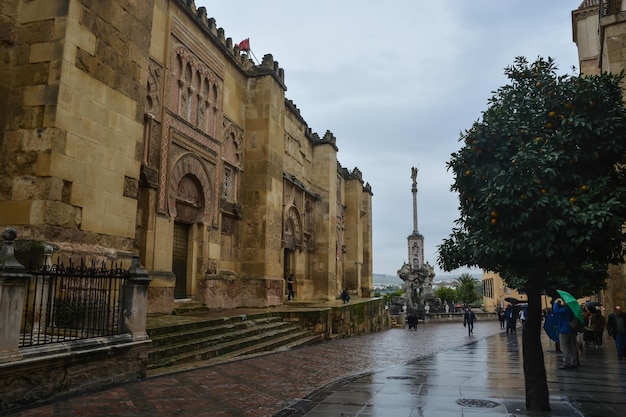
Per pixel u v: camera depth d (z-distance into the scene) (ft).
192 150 60.39
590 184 21.91
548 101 24.06
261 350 46.98
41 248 29.45
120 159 36.76
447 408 24.09
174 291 56.29
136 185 38.40
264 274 72.74
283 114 82.43
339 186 133.90
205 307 60.39
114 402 23.81
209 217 64.03
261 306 71.46
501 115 24.61
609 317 48.03
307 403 25.22
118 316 29.25
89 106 34.17
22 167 31.45
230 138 72.23
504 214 22.57
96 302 28.91
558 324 40.40
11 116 32.22
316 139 113.19
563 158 22.09
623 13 49.06
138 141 38.91
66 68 32.35
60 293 26.73
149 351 33.94
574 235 20.94
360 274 140.67
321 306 78.95
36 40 32.81
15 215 31.01
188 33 60.59
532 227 22.17
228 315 54.60
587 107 23.02
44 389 23.06
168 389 27.30
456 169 25.61
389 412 23.29
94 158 34.32
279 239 78.48
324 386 30.12
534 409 23.54
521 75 25.59
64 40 32.32
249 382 30.73
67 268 26.27
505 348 58.95
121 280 30.53
